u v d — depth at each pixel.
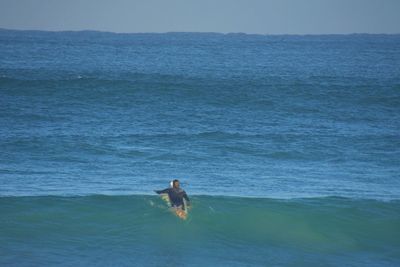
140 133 126.38
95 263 56.31
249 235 64.12
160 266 56.34
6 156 102.69
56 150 107.88
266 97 179.12
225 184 87.62
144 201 69.56
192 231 64.25
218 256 59.25
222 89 191.12
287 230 65.56
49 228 62.97
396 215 69.62
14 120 136.75
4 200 68.12
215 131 128.50
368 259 59.88
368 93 190.88
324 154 112.69
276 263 58.09
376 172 99.50
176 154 108.56
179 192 66.88
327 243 63.22
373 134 131.62
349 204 72.12
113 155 106.00
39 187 82.00
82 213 66.44
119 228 64.06
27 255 57.03
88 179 88.50
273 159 108.12
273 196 80.00
